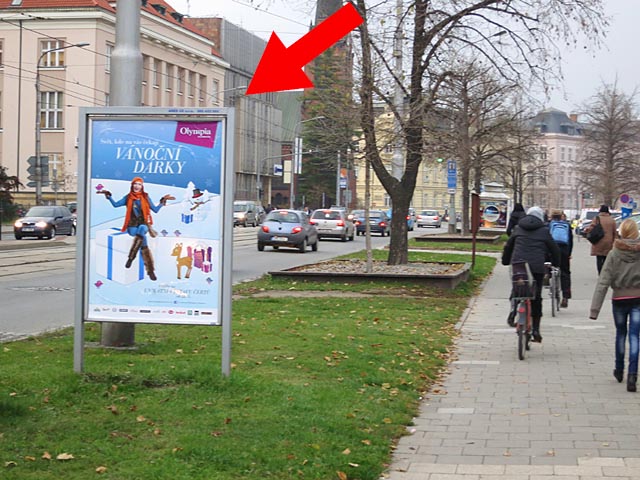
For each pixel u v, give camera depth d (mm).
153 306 8562
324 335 12383
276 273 21438
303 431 6980
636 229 9539
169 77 71250
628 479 6203
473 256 25750
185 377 8586
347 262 25766
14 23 63375
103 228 8578
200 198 8477
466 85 30906
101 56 63281
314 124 22984
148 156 8500
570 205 115500
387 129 21828
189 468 5859
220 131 8422
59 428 6723
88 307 8633
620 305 9656
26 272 24312
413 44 21125
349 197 71375
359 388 9039
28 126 64188
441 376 10336
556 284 16688
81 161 8555
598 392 9398
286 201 109938
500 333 13906
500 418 8188
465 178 48000
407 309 16438
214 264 8484
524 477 6277
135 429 6793
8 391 7859
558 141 118500
